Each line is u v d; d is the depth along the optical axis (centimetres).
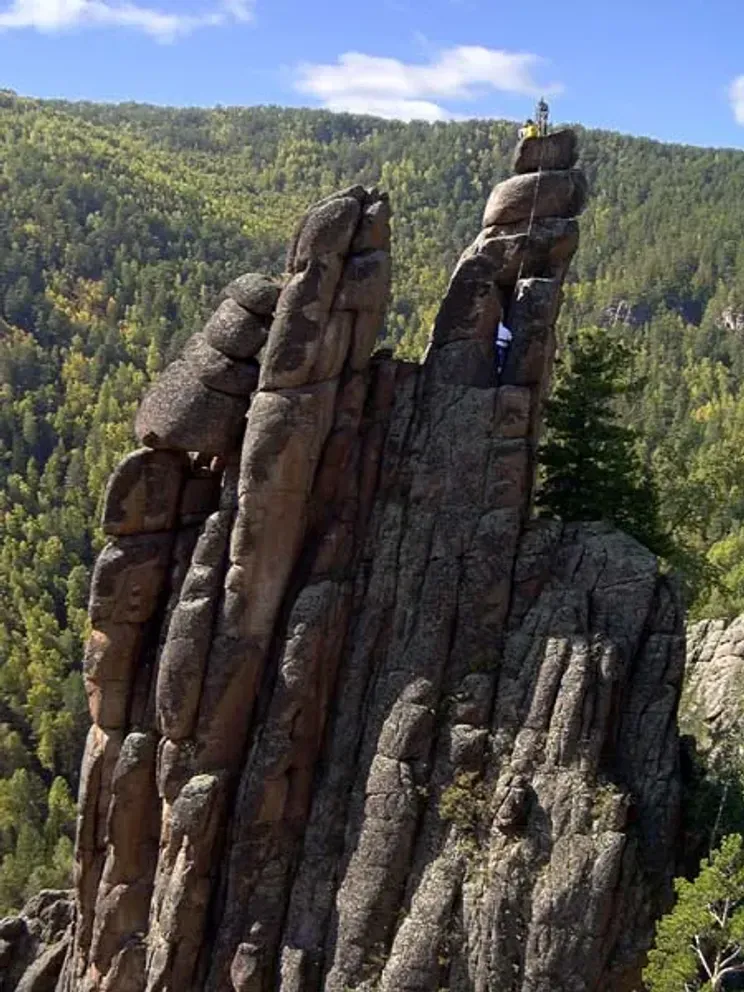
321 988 3538
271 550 3744
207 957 3750
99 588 3947
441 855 3466
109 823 3941
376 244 3806
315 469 3812
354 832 3638
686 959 2948
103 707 3997
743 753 4053
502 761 3522
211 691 3747
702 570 5806
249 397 3866
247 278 3900
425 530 3803
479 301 3894
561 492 4331
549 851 3350
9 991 4675
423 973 3338
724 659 5625
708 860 3186
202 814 3684
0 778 14000
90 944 4100
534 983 3241
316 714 3772
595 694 3472
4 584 18862
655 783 3472
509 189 4019
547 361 3991
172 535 4003
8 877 10331
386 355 3991
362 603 3834
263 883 3694
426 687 3656
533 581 3725
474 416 3819
